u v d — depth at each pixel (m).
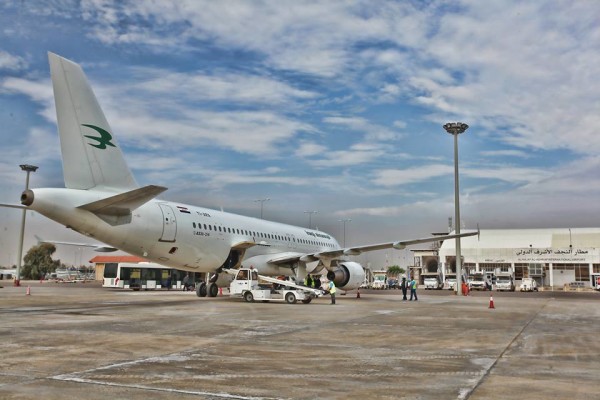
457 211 43.34
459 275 43.94
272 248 32.53
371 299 34.00
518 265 84.12
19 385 6.83
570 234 85.81
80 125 20.64
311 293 26.80
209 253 26.78
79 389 6.65
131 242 22.59
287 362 8.83
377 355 9.72
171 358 9.05
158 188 18.27
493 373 8.05
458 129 42.38
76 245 31.77
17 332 12.48
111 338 11.55
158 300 27.12
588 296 44.16
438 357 9.58
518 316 19.67
